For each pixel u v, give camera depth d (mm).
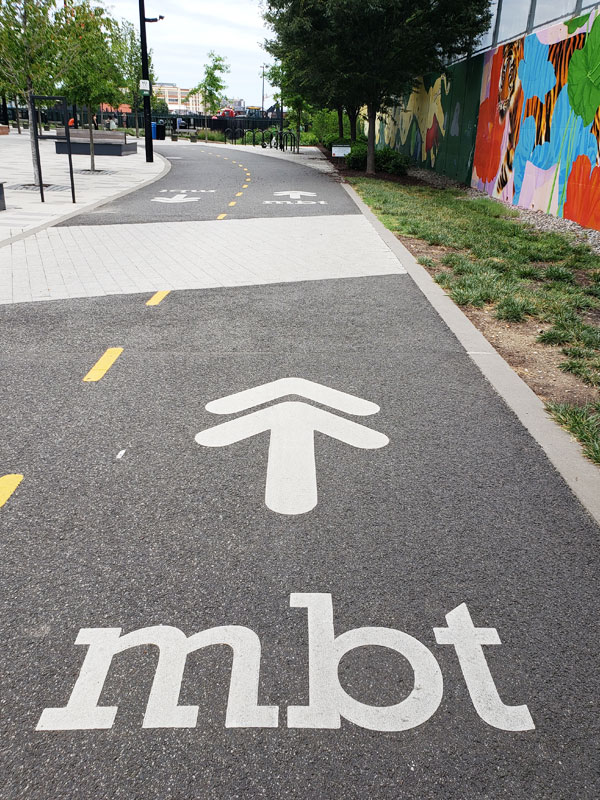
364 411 4480
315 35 19797
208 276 8211
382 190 18516
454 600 2717
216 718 2146
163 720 2137
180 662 2363
